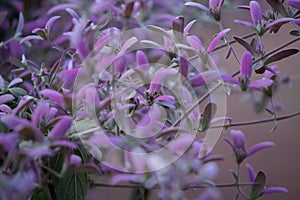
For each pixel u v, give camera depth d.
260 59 0.48
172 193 0.44
